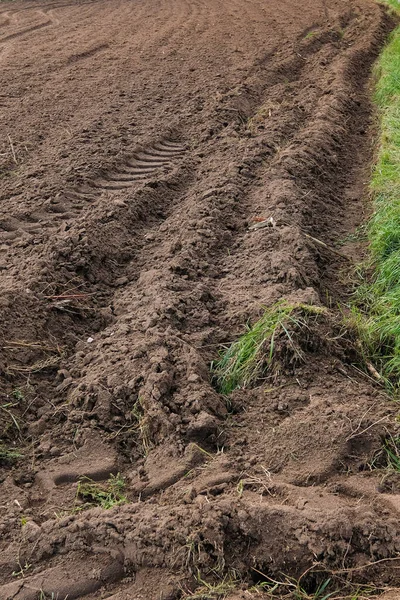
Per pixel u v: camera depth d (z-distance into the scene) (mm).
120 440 3500
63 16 14906
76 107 8430
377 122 8305
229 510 2822
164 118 8039
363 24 13172
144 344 3873
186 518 2799
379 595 2568
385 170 6594
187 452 3252
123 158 6809
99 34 12750
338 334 4105
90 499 3158
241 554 2746
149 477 3199
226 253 5172
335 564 2670
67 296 4582
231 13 14664
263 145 7039
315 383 3699
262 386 3717
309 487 3010
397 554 2668
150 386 3551
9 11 15641
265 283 4559
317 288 4766
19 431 3582
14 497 3141
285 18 13852
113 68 10203
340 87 9062
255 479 3062
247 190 6176
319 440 3234
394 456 3184
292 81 9867
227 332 4176
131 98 8781
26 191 6098
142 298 4520
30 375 3949
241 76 9578
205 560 2684
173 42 11891
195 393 3523
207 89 9016
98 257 5012
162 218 5914
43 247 5004
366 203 6309
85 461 3365
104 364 3889
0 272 4781
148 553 2723
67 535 2834
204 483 3070
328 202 6309
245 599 2557
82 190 6148
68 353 4195
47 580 2693
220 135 7508
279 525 2764
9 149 7098
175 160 6938
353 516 2770
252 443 3326
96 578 2695
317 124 7695
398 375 3963
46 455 3432
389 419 3373
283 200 5738
